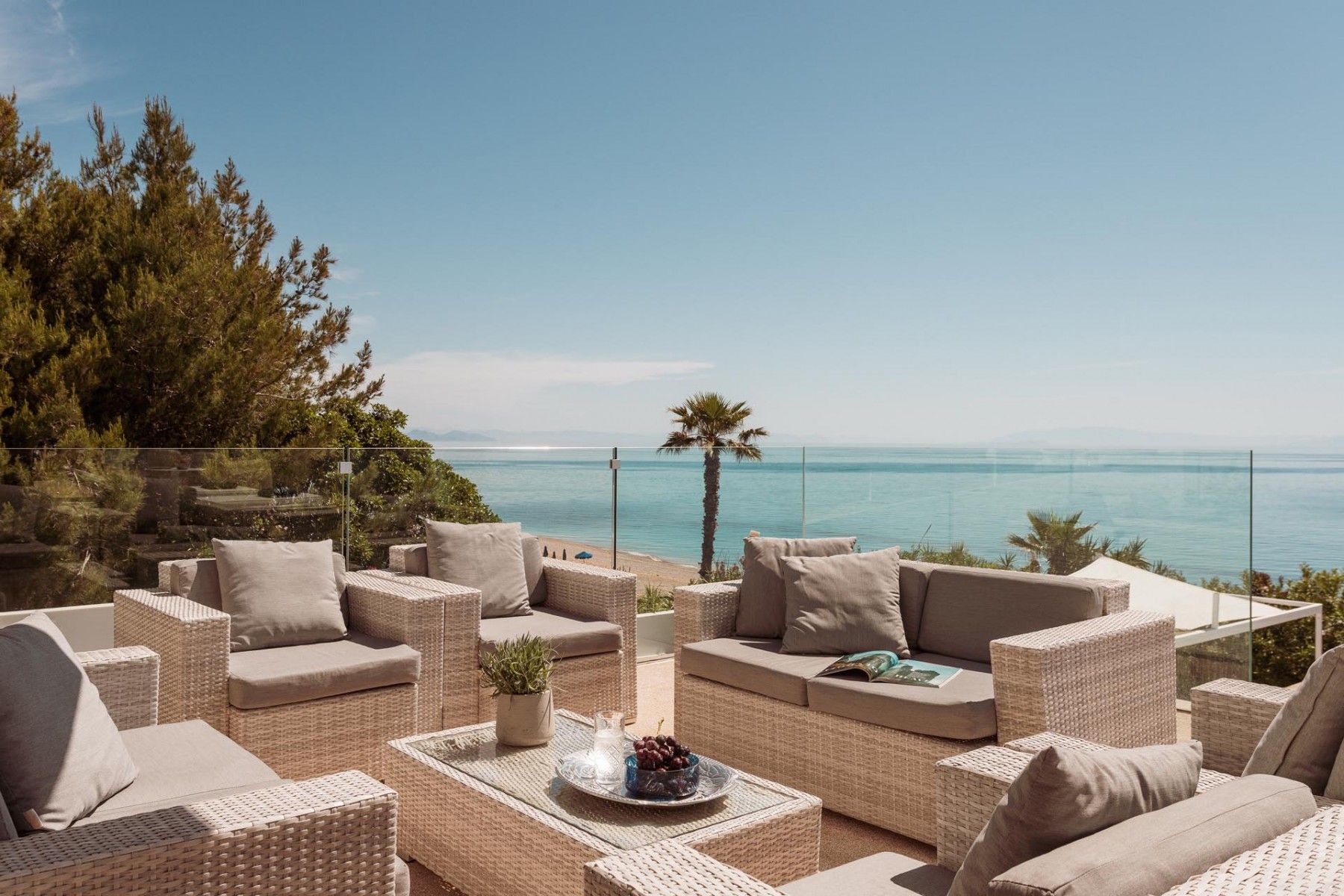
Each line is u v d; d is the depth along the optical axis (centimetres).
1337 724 182
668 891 149
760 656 395
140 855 166
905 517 572
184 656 342
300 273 1161
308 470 532
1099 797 136
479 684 431
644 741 264
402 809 301
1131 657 338
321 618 412
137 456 487
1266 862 122
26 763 204
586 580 483
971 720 311
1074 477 505
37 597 462
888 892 188
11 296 760
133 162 995
